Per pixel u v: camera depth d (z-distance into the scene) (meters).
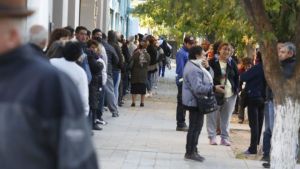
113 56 16.98
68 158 3.03
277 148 8.68
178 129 15.53
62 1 19.94
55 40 9.95
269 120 11.07
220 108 13.54
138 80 20.69
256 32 8.12
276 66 8.24
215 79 13.20
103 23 33.91
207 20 17.11
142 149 12.36
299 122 9.17
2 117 2.98
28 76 3.05
